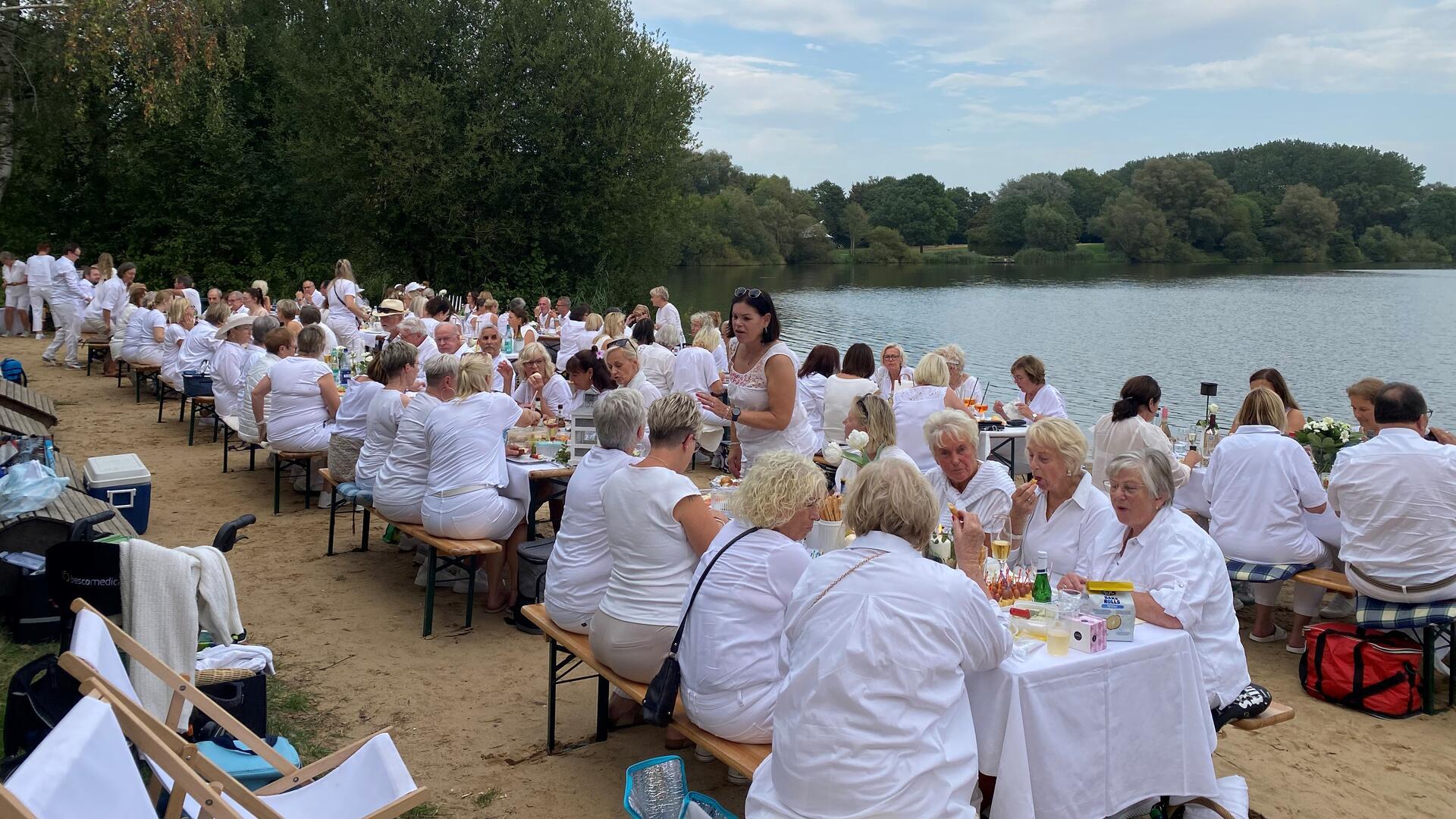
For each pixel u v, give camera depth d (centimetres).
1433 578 458
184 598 356
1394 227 8644
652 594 363
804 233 8019
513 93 2395
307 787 305
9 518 477
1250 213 8356
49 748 202
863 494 282
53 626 470
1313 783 396
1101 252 8825
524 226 2473
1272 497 525
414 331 864
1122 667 314
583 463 418
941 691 267
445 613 566
